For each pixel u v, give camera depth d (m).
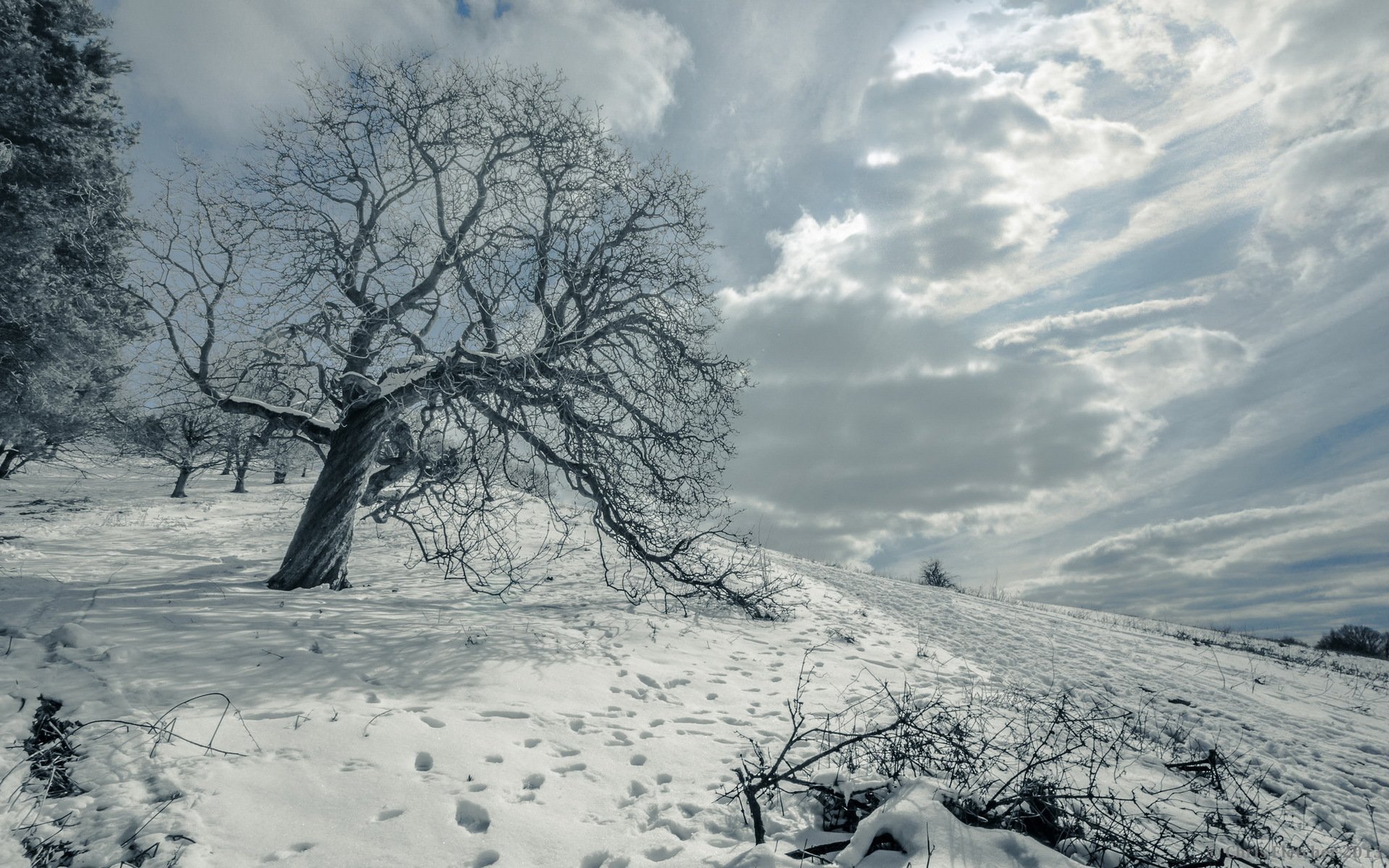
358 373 11.75
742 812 4.98
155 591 10.66
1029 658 13.41
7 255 14.77
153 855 3.95
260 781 4.88
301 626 9.01
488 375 11.85
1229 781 7.22
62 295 15.75
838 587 21.50
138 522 22.53
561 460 13.05
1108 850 4.20
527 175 14.28
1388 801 7.32
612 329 13.47
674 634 11.29
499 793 5.11
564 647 9.47
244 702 6.11
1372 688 15.24
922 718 6.86
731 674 9.36
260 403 12.94
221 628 8.41
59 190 16.47
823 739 6.69
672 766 5.96
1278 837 5.61
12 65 17.91
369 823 4.57
